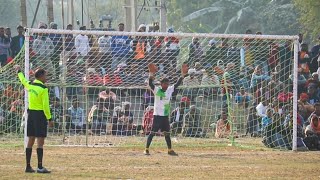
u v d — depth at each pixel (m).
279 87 57.75
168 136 46.72
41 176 36.44
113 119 56.59
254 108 57.47
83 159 43.50
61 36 59.03
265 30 132.62
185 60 60.53
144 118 56.28
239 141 55.06
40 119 37.50
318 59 64.38
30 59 56.66
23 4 82.75
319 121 52.38
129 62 59.06
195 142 53.91
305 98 58.56
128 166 40.72
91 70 57.62
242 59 58.88
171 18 141.75
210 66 59.53
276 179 36.34
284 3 136.88
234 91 58.38
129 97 58.31
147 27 70.00
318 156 46.44
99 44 58.75
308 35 121.31
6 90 56.28
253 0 136.62
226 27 137.12
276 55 58.75
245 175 37.53
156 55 59.44
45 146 49.81
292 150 49.91
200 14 135.62
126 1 89.19
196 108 57.28
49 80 57.09
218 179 36.00
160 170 39.06
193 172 38.41
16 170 38.47
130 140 54.25
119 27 62.81
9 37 62.53
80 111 56.69
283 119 54.72
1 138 54.84
